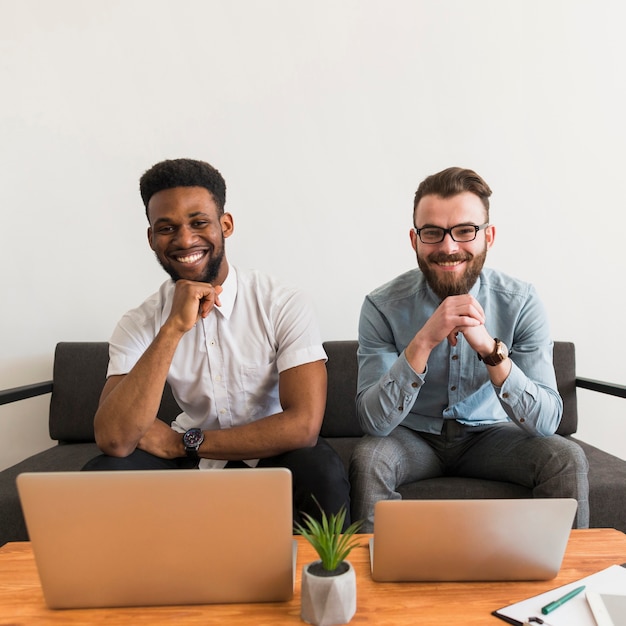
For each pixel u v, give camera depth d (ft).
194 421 5.79
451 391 5.86
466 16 7.95
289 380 5.30
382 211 8.09
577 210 8.06
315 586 2.89
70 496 2.94
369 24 7.97
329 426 7.41
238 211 8.06
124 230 8.05
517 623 2.88
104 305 8.09
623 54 7.97
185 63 7.95
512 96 8.00
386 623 2.92
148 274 8.10
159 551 3.03
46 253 8.02
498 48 7.98
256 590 3.12
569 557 3.58
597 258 8.09
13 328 8.04
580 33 7.96
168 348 4.84
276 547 3.05
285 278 8.12
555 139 8.01
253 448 5.01
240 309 5.53
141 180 5.33
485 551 3.23
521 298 5.86
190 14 7.91
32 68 7.89
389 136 8.04
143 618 3.02
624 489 5.55
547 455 5.24
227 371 5.52
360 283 8.13
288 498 2.97
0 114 7.89
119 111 7.97
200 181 5.18
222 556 3.05
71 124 7.95
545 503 3.14
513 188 8.05
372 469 5.30
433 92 8.01
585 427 8.16
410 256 8.13
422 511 3.15
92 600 3.10
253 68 7.97
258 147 8.02
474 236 5.49
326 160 8.04
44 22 7.87
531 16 7.95
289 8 7.93
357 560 3.60
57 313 8.05
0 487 5.74
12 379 8.05
